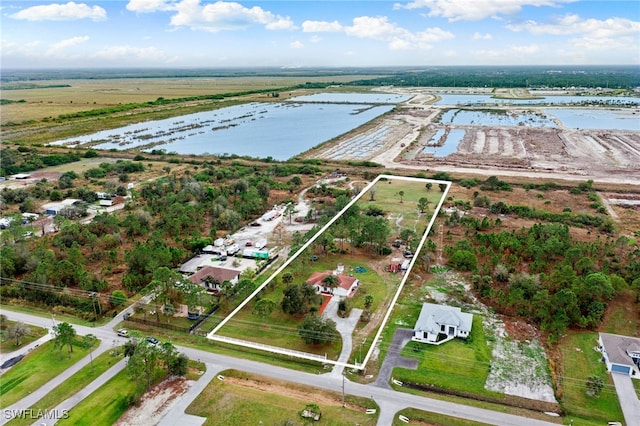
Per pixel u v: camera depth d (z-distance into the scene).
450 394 55.72
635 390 56.22
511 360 62.00
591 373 59.34
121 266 90.69
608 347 62.31
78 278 82.00
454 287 81.25
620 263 87.94
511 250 93.25
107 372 59.47
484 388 56.50
